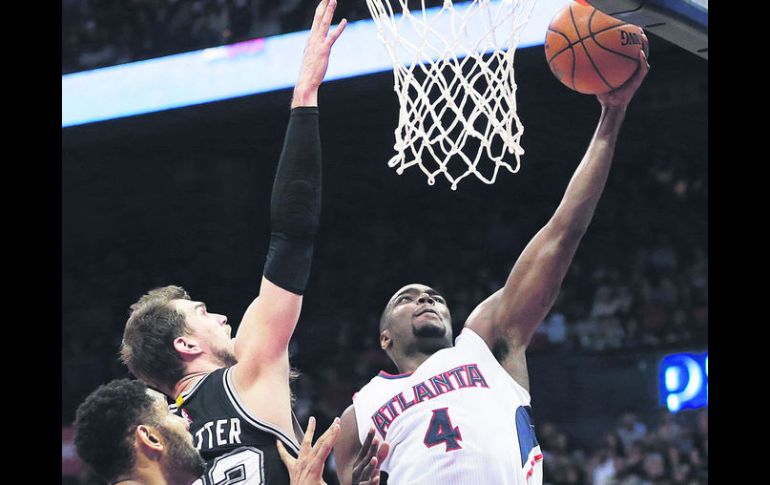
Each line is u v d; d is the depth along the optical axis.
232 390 2.50
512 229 11.36
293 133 2.55
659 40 9.37
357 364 10.03
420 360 3.29
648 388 8.58
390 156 11.25
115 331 11.48
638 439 8.27
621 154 11.11
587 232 10.79
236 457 2.44
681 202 10.76
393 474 2.94
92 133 9.64
